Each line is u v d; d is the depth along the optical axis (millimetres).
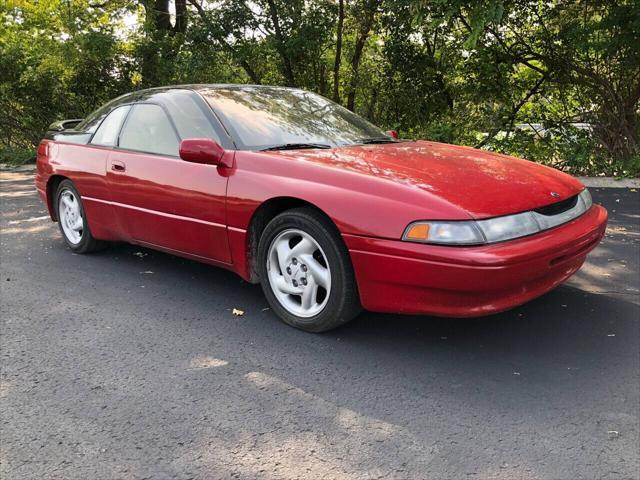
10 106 14445
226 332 3471
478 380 2842
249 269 3658
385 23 11516
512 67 11266
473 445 2312
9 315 3775
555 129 10930
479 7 8867
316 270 3326
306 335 3410
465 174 3277
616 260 4789
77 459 2266
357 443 2342
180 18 14227
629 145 10195
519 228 2932
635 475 2111
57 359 3133
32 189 9469
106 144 4676
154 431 2449
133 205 4289
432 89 12055
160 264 4887
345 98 13266
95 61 13320
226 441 2371
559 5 10398
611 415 2506
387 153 3672
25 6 14141
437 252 2799
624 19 9227
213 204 3684
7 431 2459
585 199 3582
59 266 4867
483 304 2859
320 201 3164
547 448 2283
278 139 3883
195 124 3988
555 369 2936
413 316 3639
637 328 3404
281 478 2133
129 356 3166
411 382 2836
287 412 2584
